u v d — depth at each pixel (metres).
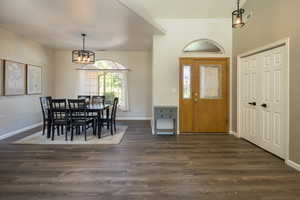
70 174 2.66
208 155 3.44
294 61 2.87
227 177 2.59
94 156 3.37
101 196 2.13
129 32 4.79
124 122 6.79
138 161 3.14
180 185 2.38
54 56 7.18
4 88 4.59
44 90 6.52
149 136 4.80
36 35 5.13
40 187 2.31
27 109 5.57
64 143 4.16
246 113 4.39
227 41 4.96
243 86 4.49
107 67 7.37
